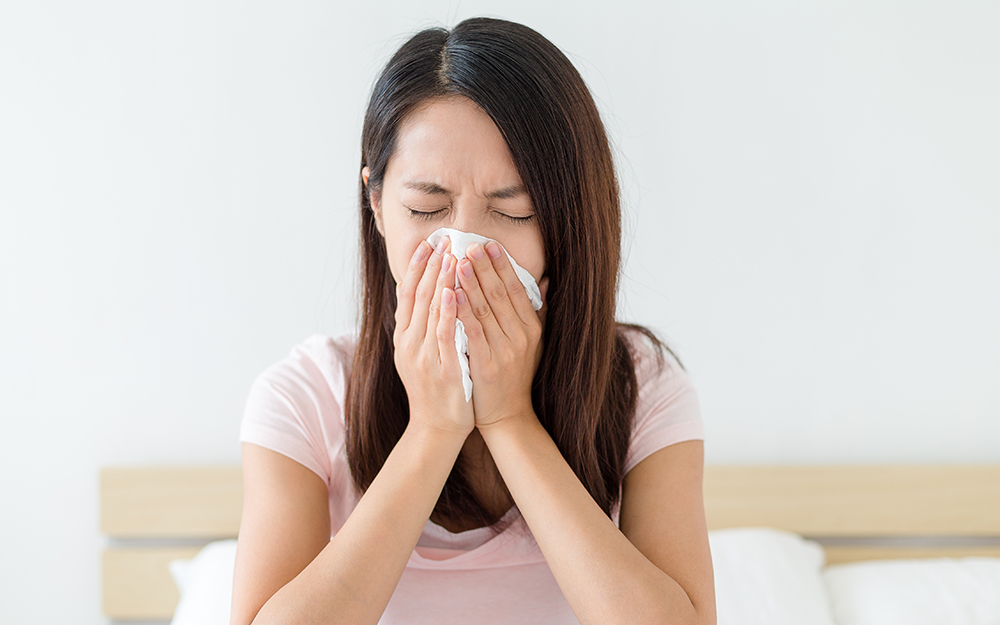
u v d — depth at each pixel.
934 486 1.78
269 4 1.78
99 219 1.79
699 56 1.79
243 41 1.78
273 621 0.67
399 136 0.73
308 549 0.77
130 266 1.80
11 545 1.83
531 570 0.85
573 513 0.73
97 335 1.81
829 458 1.83
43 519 1.83
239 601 0.73
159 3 1.78
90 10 1.77
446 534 0.85
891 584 1.59
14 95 1.78
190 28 1.78
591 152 0.76
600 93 1.79
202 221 1.80
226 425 1.82
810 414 1.83
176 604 1.78
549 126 0.72
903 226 1.80
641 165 1.80
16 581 1.84
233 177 1.80
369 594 0.69
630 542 0.79
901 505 1.78
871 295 1.81
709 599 0.74
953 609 1.50
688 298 1.81
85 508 1.83
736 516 1.80
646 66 1.79
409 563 0.84
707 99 1.79
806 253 1.81
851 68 1.78
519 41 0.72
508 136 0.70
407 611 0.84
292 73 1.78
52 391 1.82
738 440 1.84
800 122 1.79
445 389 0.76
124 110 1.78
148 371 1.82
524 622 0.84
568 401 0.83
